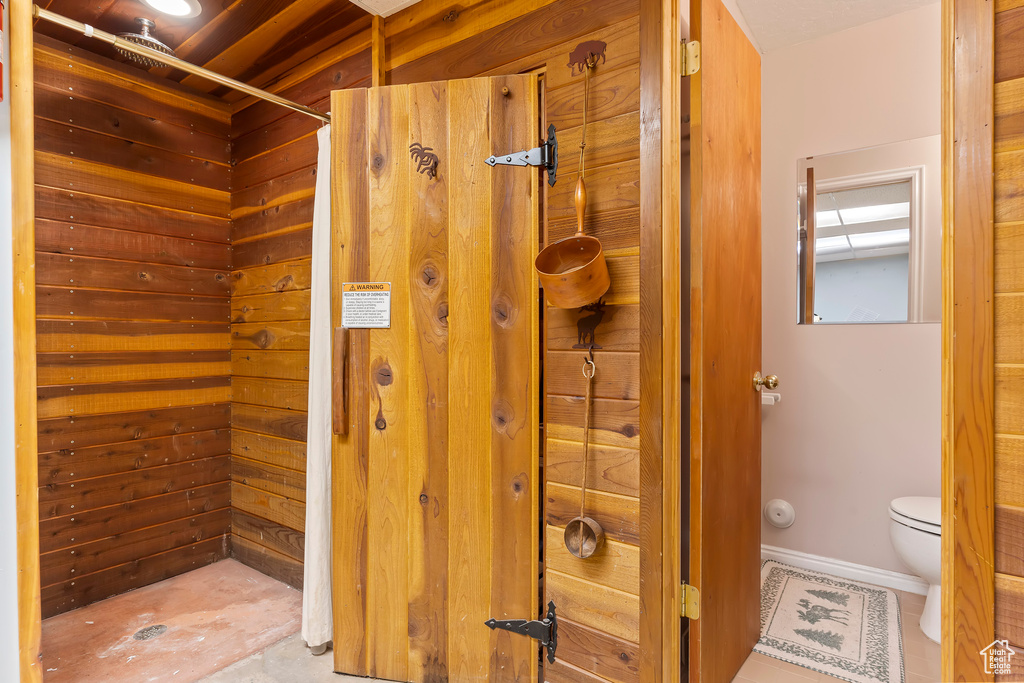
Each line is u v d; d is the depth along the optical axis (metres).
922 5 2.14
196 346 2.52
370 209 1.67
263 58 2.22
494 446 1.56
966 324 0.99
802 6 2.16
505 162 1.54
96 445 2.18
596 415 1.45
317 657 1.79
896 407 2.21
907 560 1.92
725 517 1.58
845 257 2.33
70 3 1.82
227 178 2.63
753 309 1.83
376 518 1.67
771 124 2.51
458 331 1.59
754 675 1.66
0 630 1.25
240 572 2.47
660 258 1.33
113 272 2.23
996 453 0.97
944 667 1.02
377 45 1.91
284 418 2.35
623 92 1.40
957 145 1.00
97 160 2.18
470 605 1.58
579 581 1.49
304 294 2.26
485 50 1.67
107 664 1.74
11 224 1.26
